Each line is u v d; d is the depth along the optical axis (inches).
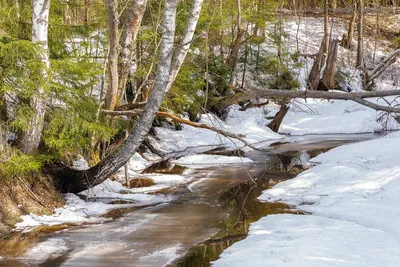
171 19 349.7
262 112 926.4
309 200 394.3
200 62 742.5
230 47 858.1
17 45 312.7
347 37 1227.2
